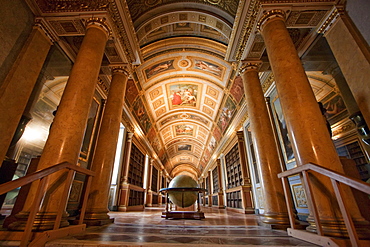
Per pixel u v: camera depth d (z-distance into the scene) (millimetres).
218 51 8695
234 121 11188
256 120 4719
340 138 6219
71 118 3121
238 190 10422
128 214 7184
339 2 3932
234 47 5660
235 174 11812
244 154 10250
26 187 3123
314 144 2627
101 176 4359
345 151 6109
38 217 2377
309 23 4395
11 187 1650
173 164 31797
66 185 2527
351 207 2301
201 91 13031
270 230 3109
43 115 7406
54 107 7715
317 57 5406
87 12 4270
